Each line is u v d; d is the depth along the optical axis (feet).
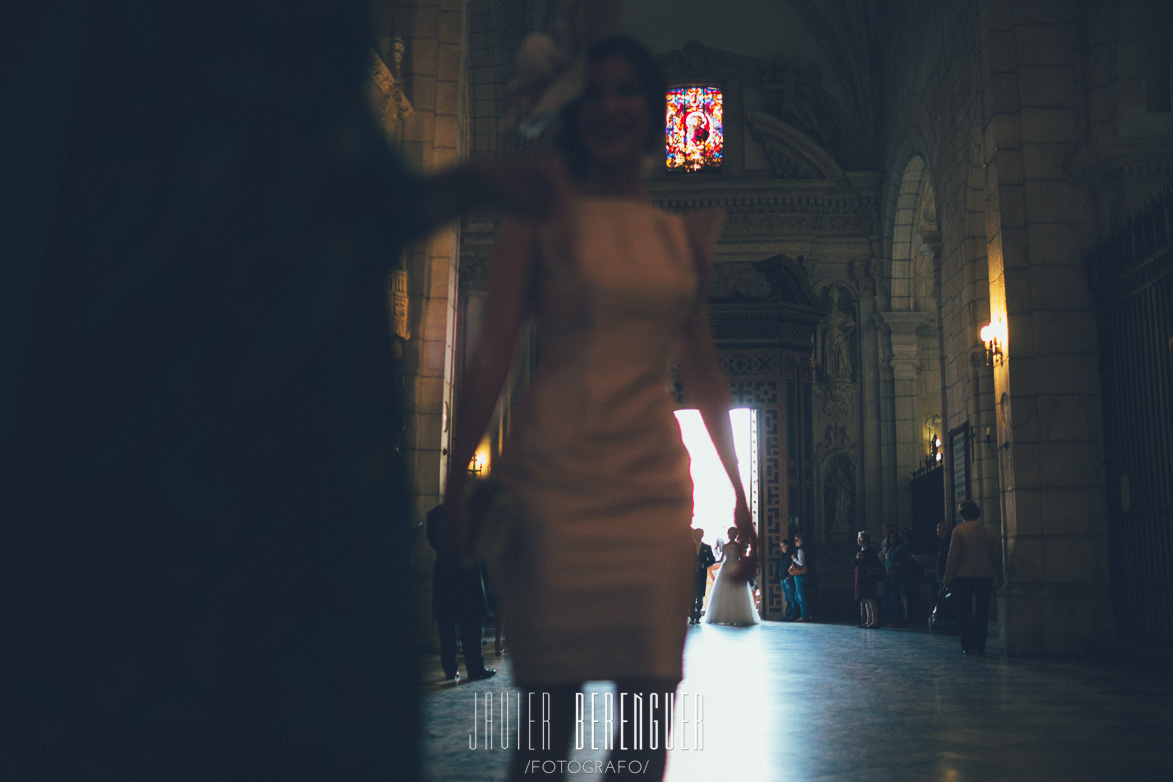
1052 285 36.45
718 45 79.25
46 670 2.57
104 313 2.72
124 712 2.55
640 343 4.65
